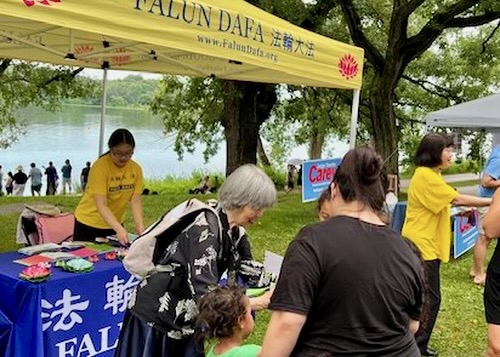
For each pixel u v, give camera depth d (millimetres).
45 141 35688
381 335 1364
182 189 17578
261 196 1859
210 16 2705
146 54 4523
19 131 18672
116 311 2777
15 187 18578
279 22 3303
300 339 1398
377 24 12938
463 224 6715
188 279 1846
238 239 2125
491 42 13320
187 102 15984
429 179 3164
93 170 3324
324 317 1366
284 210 10398
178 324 1879
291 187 16719
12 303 2428
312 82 4480
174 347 1930
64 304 2518
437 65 14969
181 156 18016
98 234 3383
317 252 1361
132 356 1946
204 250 1851
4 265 2623
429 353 3523
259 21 3068
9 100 14539
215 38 2748
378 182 1484
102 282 2684
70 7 2074
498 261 2432
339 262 1352
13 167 25203
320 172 5270
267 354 1347
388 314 1375
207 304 1762
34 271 2422
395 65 10055
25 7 1924
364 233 1411
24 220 3859
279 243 7109
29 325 2383
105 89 5910
